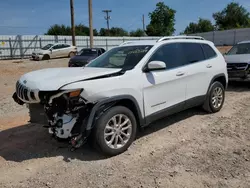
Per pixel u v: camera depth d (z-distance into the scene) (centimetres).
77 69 455
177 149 430
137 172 361
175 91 502
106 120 392
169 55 507
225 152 415
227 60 945
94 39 3700
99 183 337
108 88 398
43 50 2614
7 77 1509
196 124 546
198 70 553
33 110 419
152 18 6244
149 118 457
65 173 362
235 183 330
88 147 442
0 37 2952
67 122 381
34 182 342
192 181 337
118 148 409
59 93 371
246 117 587
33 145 455
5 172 368
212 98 604
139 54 475
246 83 1006
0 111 695
